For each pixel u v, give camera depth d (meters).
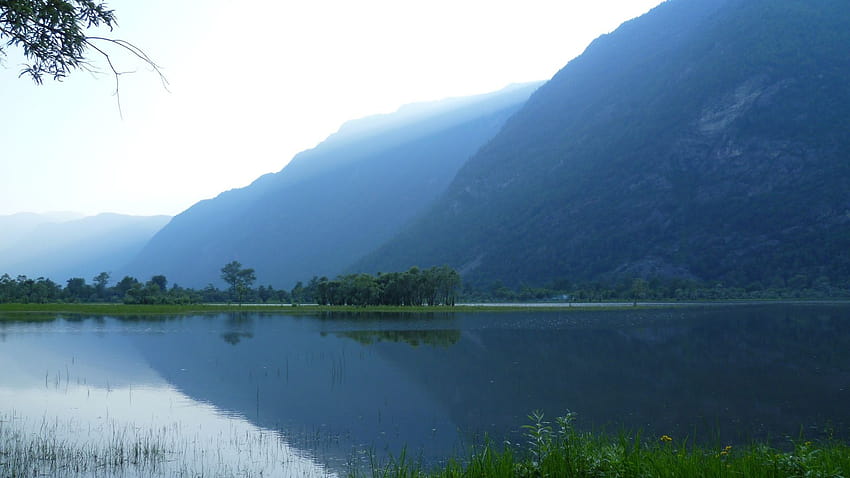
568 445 12.88
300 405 29.77
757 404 29.97
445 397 31.70
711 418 27.05
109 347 52.88
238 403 30.12
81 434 23.98
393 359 45.69
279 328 73.56
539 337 62.31
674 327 74.31
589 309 123.06
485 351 50.44
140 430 24.77
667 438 14.45
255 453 21.58
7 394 32.19
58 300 159.12
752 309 116.94
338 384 35.53
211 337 62.28
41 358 45.91
